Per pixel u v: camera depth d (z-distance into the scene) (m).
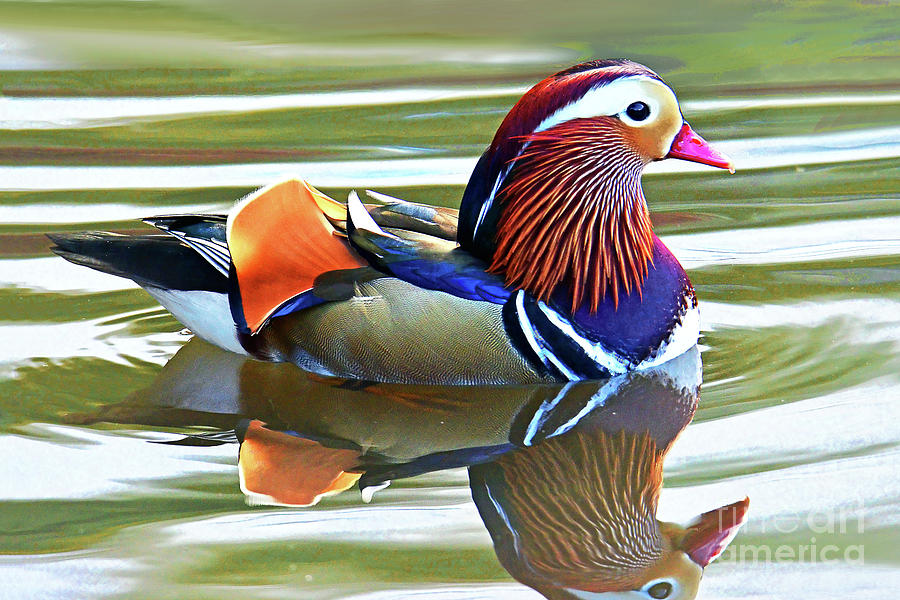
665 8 20.83
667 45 19.20
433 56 18.80
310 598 7.96
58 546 8.52
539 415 10.58
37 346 11.70
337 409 10.69
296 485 9.35
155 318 12.45
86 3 20.86
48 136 16.05
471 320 10.81
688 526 8.84
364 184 14.77
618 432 10.24
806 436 9.84
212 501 9.10
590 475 9.56
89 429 10.18
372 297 10.93
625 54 18.83
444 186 14.70
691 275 13.00
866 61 18.50
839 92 17.52
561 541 8.66
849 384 10.66
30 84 17.62
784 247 13.54
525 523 8.88
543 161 11.02
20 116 16.58
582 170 11.00
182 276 11.45
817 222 14.06
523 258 11.02
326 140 16.05
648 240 11.28
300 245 11.17
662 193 14.95
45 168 15.18
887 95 17.34
